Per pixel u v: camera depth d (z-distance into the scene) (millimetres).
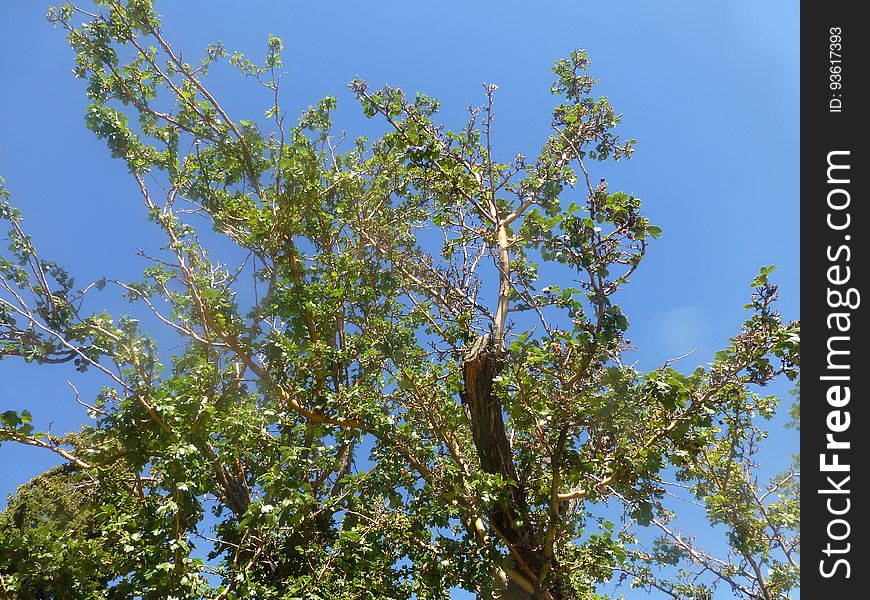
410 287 11945
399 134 11047
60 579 8258
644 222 7102
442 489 8703
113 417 8328
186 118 12617
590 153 11094
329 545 10242
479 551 9227
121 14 11453
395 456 9984
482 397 8781
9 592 7883
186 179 12117
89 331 8789
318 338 12047
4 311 8867
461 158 11453
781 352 6926
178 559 7320
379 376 10602
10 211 9125
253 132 12594
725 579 9688
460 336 11180
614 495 8891
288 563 9516
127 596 7465
